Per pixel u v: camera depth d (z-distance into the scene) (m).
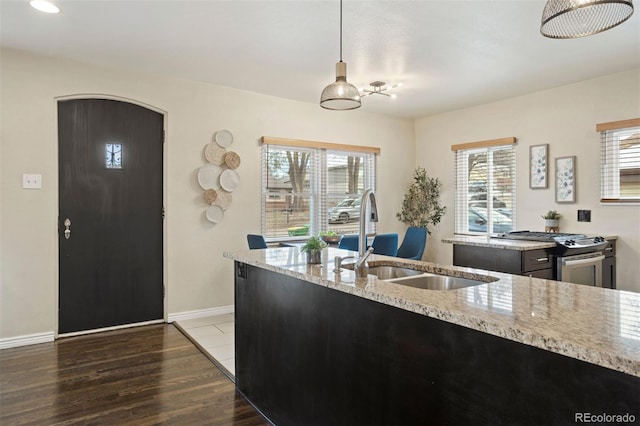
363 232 1.95
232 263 4.46
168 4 2.61
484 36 3.10
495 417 1.17
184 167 4.16
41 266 3.49
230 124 4.43
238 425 2.22
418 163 6.02
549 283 1.64
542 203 4.58
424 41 3.19
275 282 2.29
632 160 3.92
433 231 5.80
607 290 1.49
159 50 3.38
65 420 2.23
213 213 4.34
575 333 0.99
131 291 3.97
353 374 1.73
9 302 3.36
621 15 1.59
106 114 3.82
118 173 3.89
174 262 4.12
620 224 3.97
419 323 1.42
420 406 1.41
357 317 1.70
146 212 4.04
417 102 5.04
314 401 1.96
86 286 3.75
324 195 5.17
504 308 1.23
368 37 3.12
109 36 3.11
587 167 4.20
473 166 5.34
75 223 3.69
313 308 1.98
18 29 2.98
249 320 2.55
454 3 2.61
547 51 3.40
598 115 4.10
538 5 2.62
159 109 4.03
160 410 2.36
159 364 3.04
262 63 3.68
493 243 3.53
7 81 3.34
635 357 0.82
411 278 2.06
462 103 5.09
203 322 4.11
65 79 3.57
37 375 2.81
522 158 4.75
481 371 1.21
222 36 3.10
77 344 3.45
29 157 3.43
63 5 2.62
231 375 2.86
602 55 3.49
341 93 2.61
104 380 2.75
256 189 4.62
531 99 4.66
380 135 5.70
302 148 5.02
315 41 3.19
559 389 1.02
